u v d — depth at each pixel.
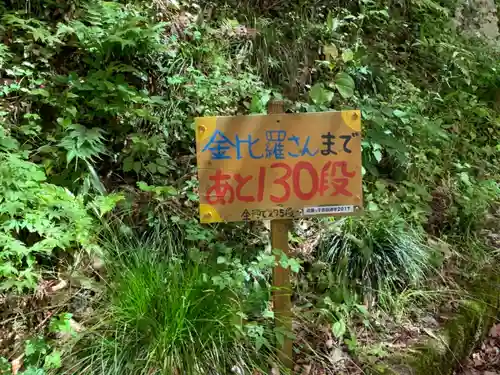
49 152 3.29
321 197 2.54
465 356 3.26
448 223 4.05
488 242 4.04
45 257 2.95
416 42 5.45
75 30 3.57
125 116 3.59
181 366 2.48
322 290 3.22
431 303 3.39
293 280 3.22
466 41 6.08
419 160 4.25
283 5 4.94
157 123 3.68
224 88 3.95
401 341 3.09
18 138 3.34
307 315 3.05
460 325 3.26
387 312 3.26
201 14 4.41
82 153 3.16
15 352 2.58
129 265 2.86
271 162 2.48
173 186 3.48
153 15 4.16
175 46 4.08
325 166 2.51
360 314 3.18
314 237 3.48
